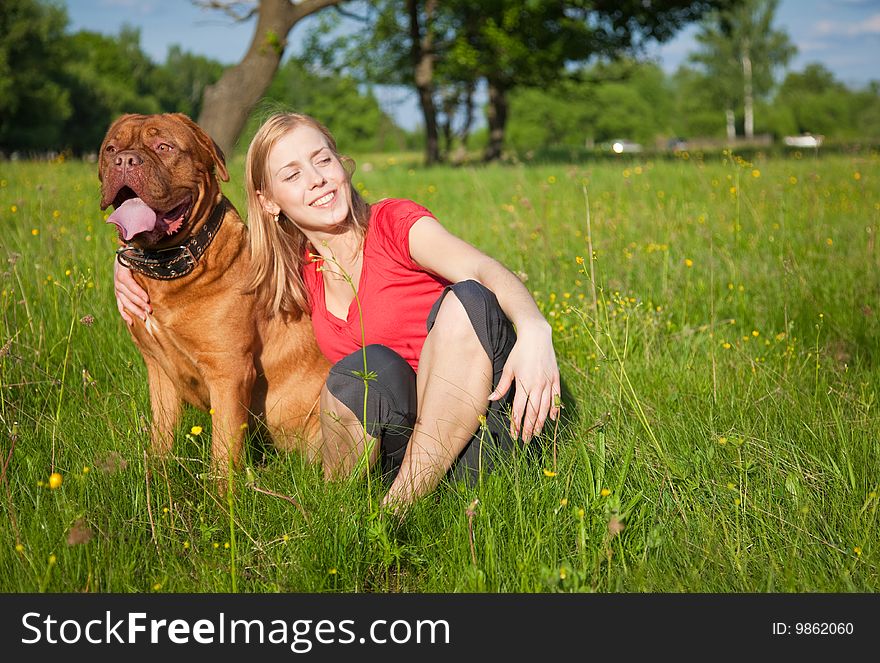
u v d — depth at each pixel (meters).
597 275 4.35
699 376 3.16
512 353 2.36
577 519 2.14
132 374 3.31
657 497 2.32
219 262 2.71
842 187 7.89
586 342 3.59
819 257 4.88
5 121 45.41
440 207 7.85
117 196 2.56
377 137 86.31
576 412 2.93
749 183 7.95
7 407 2.94
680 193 7.73
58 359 3.43
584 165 12.76
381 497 2.38
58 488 2.27
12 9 44.06
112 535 2.15
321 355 3.02
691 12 23.44
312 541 2.12
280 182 2.61
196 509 2.31
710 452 2.44
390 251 2.68
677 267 4.68
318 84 84.38
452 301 2.37
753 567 2.04
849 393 2.91
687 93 93.38
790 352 3.40
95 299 3.89
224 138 13.89
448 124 34.25
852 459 2.43
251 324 2.79
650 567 2.03
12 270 3.60
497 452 2.42
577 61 23.66
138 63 87.94
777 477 2.39
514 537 2.10
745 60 80.38
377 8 25.53
